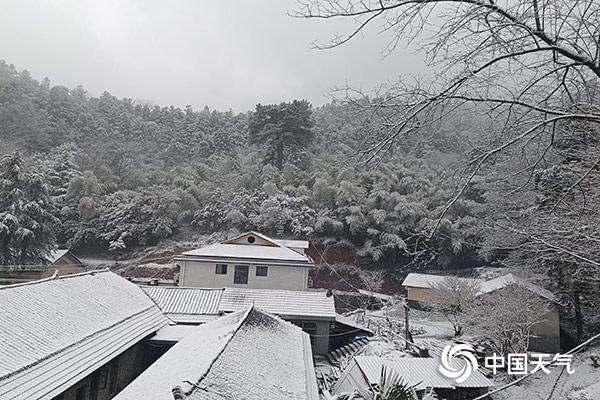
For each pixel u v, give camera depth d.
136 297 18.94
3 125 58.00
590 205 5.18
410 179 24.23
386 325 27.80
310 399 10.90
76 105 68.38
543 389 17.30
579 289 17.89
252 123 48.97
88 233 43.72
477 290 24.47
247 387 9.12
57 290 14.38
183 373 9.20
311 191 45.66
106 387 13.17
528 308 19.77
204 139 68.00
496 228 5.88
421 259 5.41
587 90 3.82
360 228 41.56
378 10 3.47
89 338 12.59
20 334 10.60
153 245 43.84
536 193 5.27
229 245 30.34
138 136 70.38
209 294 23.98
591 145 4.61
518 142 4.05
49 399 9.16
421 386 13.77
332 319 22.73
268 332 14.42
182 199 46.81
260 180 49.19
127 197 46.44
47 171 47.88
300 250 34.62
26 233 31.09
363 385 14.18
